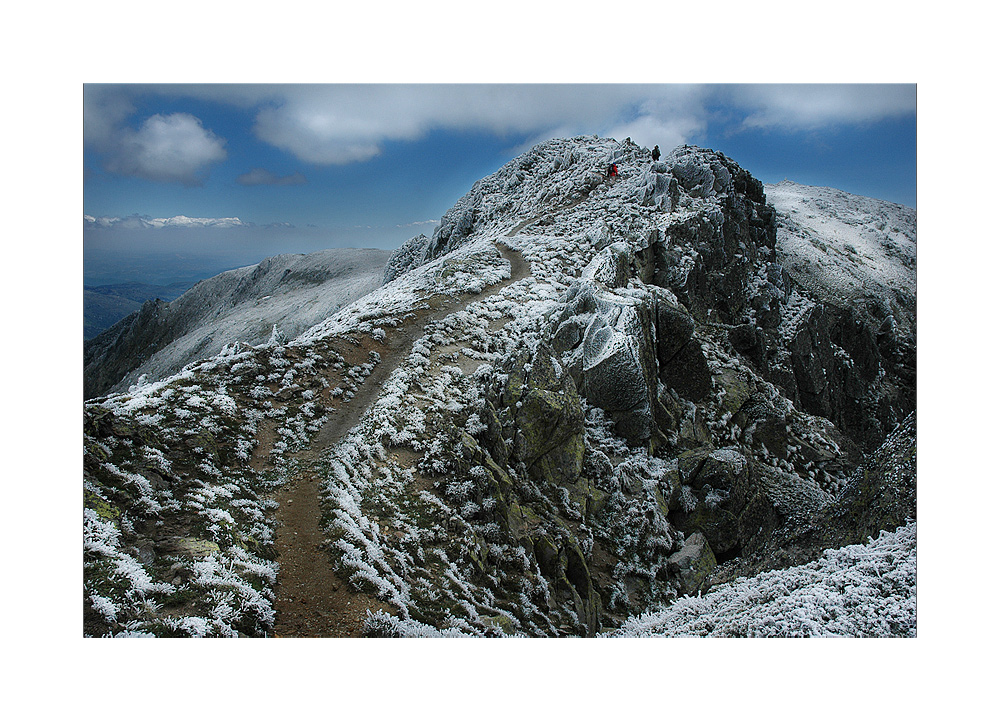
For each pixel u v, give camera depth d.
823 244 94.62
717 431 33.69
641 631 15.08
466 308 32.28
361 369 23.81
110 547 11.23
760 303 55.22
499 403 23.48
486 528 16.31
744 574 19.27
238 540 12.62
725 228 58.91
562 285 39.69
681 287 46.53
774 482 31.53
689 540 23.59
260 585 11.62
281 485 15.69
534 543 17.94
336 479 15.88
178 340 129.25
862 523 15.99
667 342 33.75
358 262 148.88
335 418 19.83
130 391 18.61
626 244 41.41
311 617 11.21
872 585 13.03
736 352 45.94
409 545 14.42
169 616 10.15
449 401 21.81
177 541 11.96
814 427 37.72
